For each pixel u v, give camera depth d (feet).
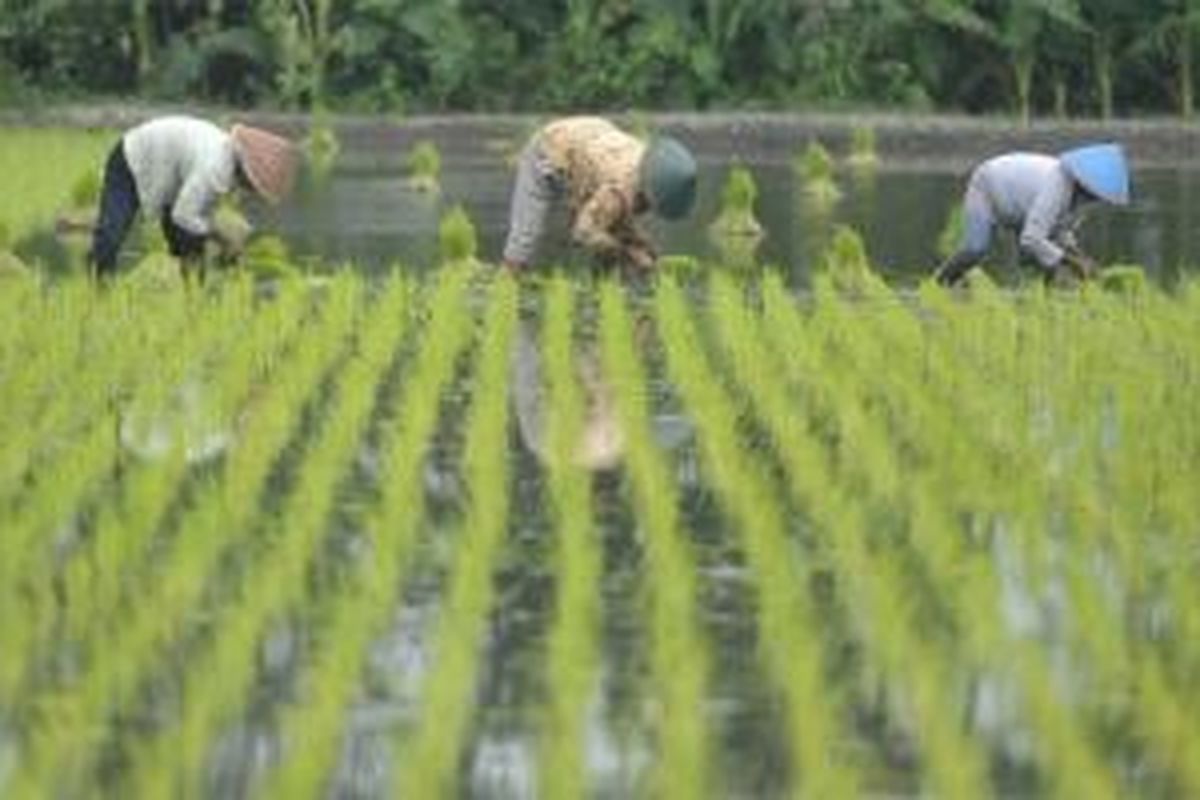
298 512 73.41
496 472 78.33
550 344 102.94
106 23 263.70
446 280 122.52
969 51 261.24
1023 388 95.30
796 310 115.75
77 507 75.66
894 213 177.06
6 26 260.62
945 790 49.80
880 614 62.03
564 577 65.46
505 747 53.72
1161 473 79.51
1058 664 59.62
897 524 74.13
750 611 64.44
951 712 54.70
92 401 91.25
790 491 78.89
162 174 123.34
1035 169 127.44
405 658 59.98
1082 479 79.41
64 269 133.08
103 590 64.59
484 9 262.47
